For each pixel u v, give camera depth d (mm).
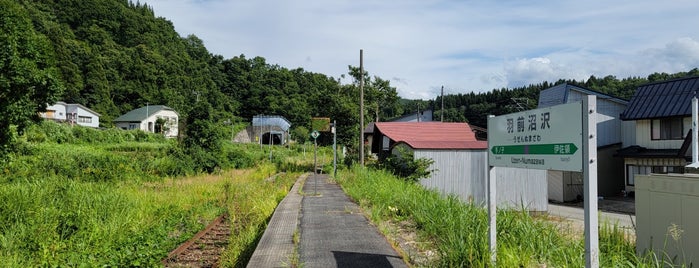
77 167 17266
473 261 4602
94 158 19297
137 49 94625
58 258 5992
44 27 69812
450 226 6246
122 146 40438
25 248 6559
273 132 70812
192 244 7875
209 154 25156
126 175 17297
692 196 4441
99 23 99938
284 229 7555
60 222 8031
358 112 35875
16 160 15875
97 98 72562
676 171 19484
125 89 80562
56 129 38938
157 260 6203
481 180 16844
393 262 5156
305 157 44281
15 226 7402
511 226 5969
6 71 10711
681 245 4574
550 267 4645
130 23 106562
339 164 29344
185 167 22672
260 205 11391
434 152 16688
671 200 4727
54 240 6945
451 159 16812
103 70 77438
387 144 26672
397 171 17391
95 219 8172
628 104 22172
